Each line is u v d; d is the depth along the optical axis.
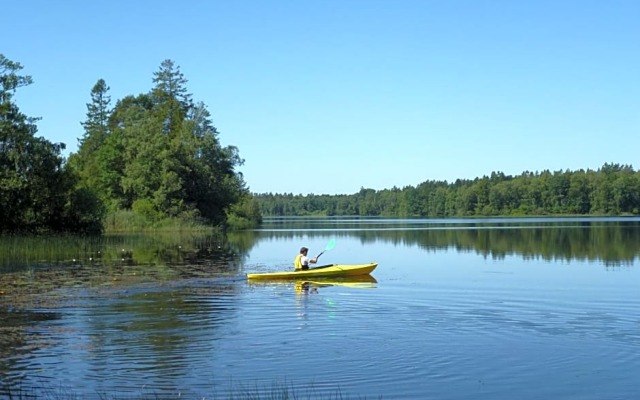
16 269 31.80
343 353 14.64
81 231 57.31
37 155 53.38
